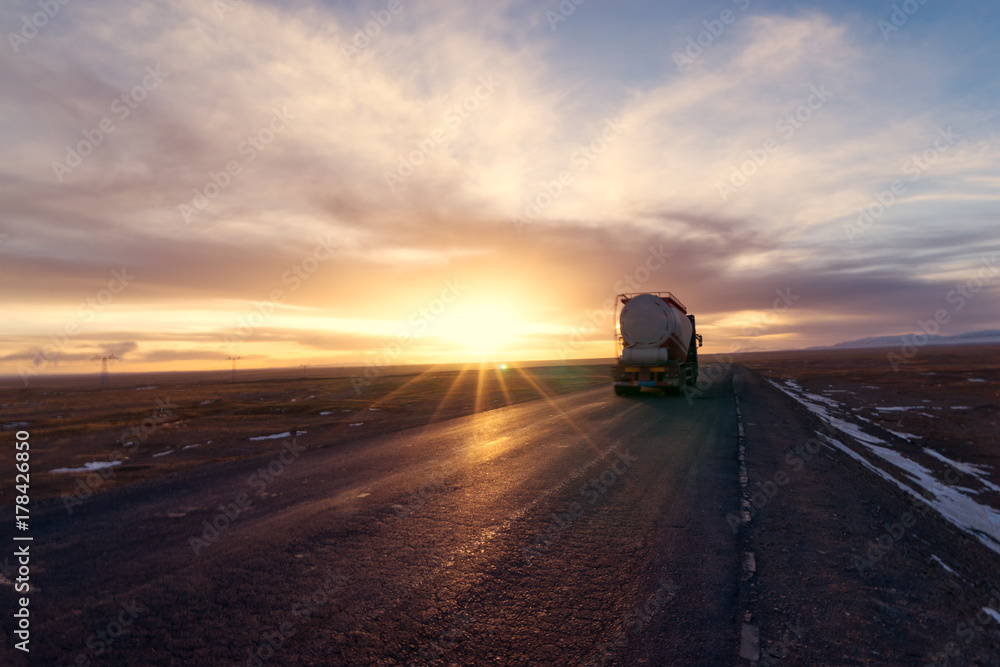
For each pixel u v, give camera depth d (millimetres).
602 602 3744
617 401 20656
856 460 10633
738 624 3379
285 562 4613
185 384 81000
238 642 3264
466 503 6477
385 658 3064
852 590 3932
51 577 4355
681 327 22609
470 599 3840
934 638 3270
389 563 4562
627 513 5957
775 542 4980
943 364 68938
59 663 3045
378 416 18500
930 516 7625
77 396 48094
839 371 58000
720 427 12977
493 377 54781
